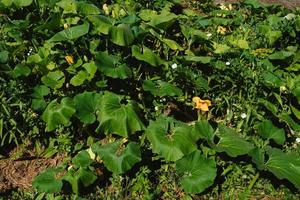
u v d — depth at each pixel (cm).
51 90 333
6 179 295
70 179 280
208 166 286
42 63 333
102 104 306
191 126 304
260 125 313
